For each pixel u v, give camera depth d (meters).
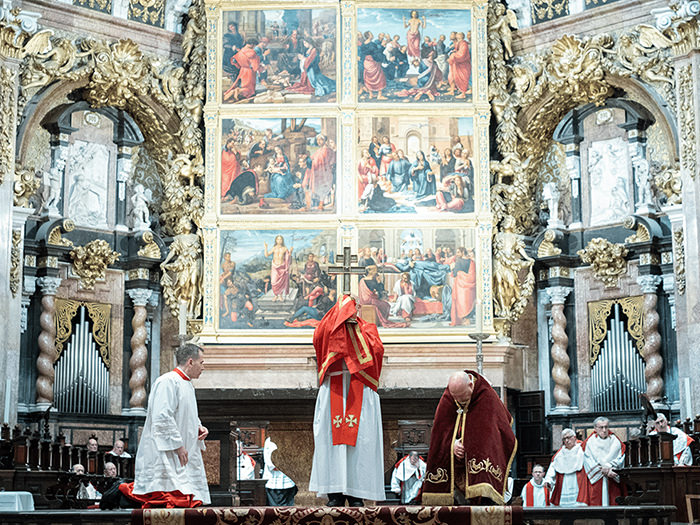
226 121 24.11
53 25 23.27
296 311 23.41
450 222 23.66
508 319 23.52
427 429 20.23
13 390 21.22
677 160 22.45
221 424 14.66
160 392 11.78
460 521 10.68
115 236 24.50
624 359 23.48
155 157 25.28
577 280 24.45
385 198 23.77
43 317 22.61
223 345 23.08
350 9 24.33
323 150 23.91
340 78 24.14
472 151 23.94
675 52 21.81
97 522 11.04
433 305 23.36
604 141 24.41
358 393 11.62
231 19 24.47
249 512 10.76
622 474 16.28
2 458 15.48
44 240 22.64
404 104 24.03
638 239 23.27
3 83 21.34
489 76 24.52
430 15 24.38
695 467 15.07
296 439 23.41
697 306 20.88
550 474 17.47
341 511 10.72
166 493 11.61
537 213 25.09
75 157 24.02
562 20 24.25
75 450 18.00
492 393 11.16
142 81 24.20
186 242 23.84
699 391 20.61
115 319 24.22
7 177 21.23
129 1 24.50
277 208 23.78
